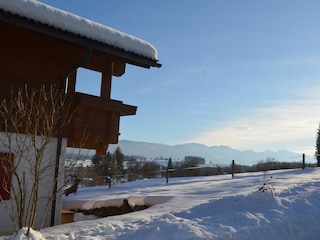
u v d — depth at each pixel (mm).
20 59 7266
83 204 11883
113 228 5961
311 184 9586
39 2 6863
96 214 11445
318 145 34469
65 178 7246
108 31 7684
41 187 7223
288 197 8000
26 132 6016
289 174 16062
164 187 14945
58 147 7422
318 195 8227
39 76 7496
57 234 5672
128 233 5613
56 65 7766
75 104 7848
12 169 5812
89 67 8844
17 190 6883
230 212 6859
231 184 12922
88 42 7387
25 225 6246
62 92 7707
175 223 5895
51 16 6852
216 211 7156
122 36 7895
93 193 15195
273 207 7168
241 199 7527
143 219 6598
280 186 10133
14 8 6398
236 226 6090
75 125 7773
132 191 14695
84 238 5383
